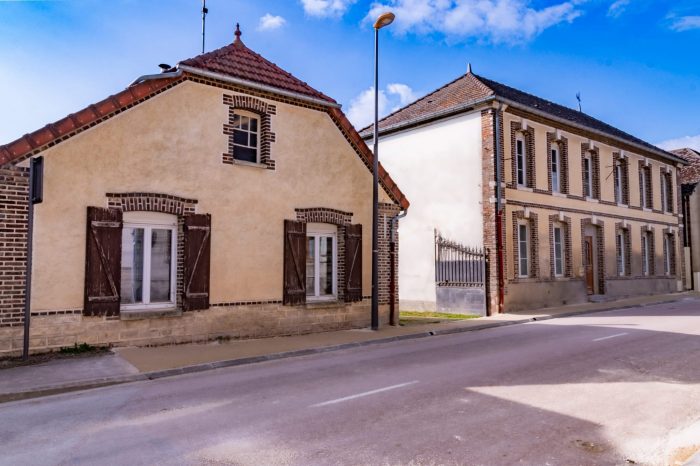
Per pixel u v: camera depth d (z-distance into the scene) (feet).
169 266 35.99
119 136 33.68
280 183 41.34
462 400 21.70
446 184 64.80
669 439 17.03
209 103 37.93
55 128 31.24
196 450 16.21
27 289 29.09
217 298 37.29
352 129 45.98
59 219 31.32
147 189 34.58
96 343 32.30
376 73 46.09
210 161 37.63
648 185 88.94
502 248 58.75
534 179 64.95
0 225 29.43
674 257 93.45
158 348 33.55
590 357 30.94
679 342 36.17
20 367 27.73
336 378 26.40
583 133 73.87
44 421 19.60
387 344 38.55
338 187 45.14
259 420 19.21
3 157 29.55
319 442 16.80
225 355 31.73
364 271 46.55
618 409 20.38
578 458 15.46
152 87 34.94
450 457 15.48
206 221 36.76
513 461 15.19
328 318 43.60
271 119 41.19
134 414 20.33
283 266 40.96
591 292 75.25
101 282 32.27
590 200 74.38
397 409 20.47
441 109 64.75
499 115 60.54
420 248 67.15
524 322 52.31
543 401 21.53
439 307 63.93
